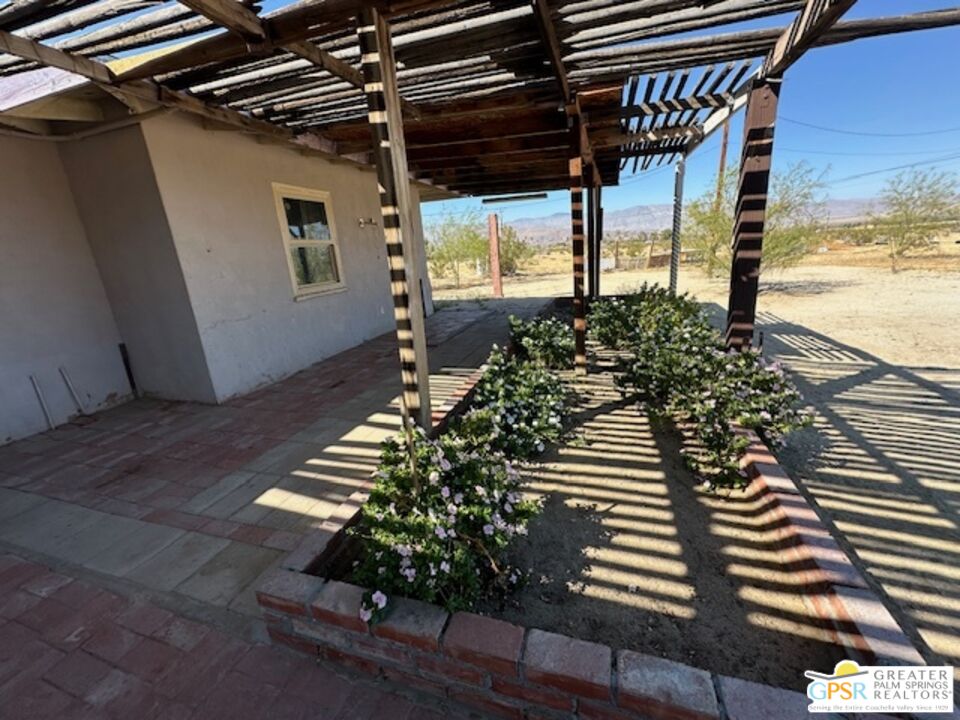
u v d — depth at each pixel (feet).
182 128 11.03
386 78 5.32
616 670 3.51
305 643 4.59
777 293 29.81
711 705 3.20
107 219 11.41
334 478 8.00
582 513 6.80
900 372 13.30
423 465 5.59
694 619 4.81
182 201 11.07
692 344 10.87
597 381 12.98
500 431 8.07
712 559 5.69
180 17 5.48
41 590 5.66
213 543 6.43
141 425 10.99
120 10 5.03
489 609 5.02
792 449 8.73
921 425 9.69
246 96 9.13
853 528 6.42
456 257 50.96
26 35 5.59
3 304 10.27
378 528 4.79
